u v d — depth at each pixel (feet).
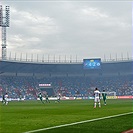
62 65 365.40
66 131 39.70
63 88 346.54
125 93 325.83
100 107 108.88
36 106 130.62
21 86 331.77
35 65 353.92
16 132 39.19
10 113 81.05
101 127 44.24
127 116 63.77
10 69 339.57
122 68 357.00
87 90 340.80
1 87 313.12
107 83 353.10
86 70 368.48
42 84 345.92
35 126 46.24
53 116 67.82
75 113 77.25
